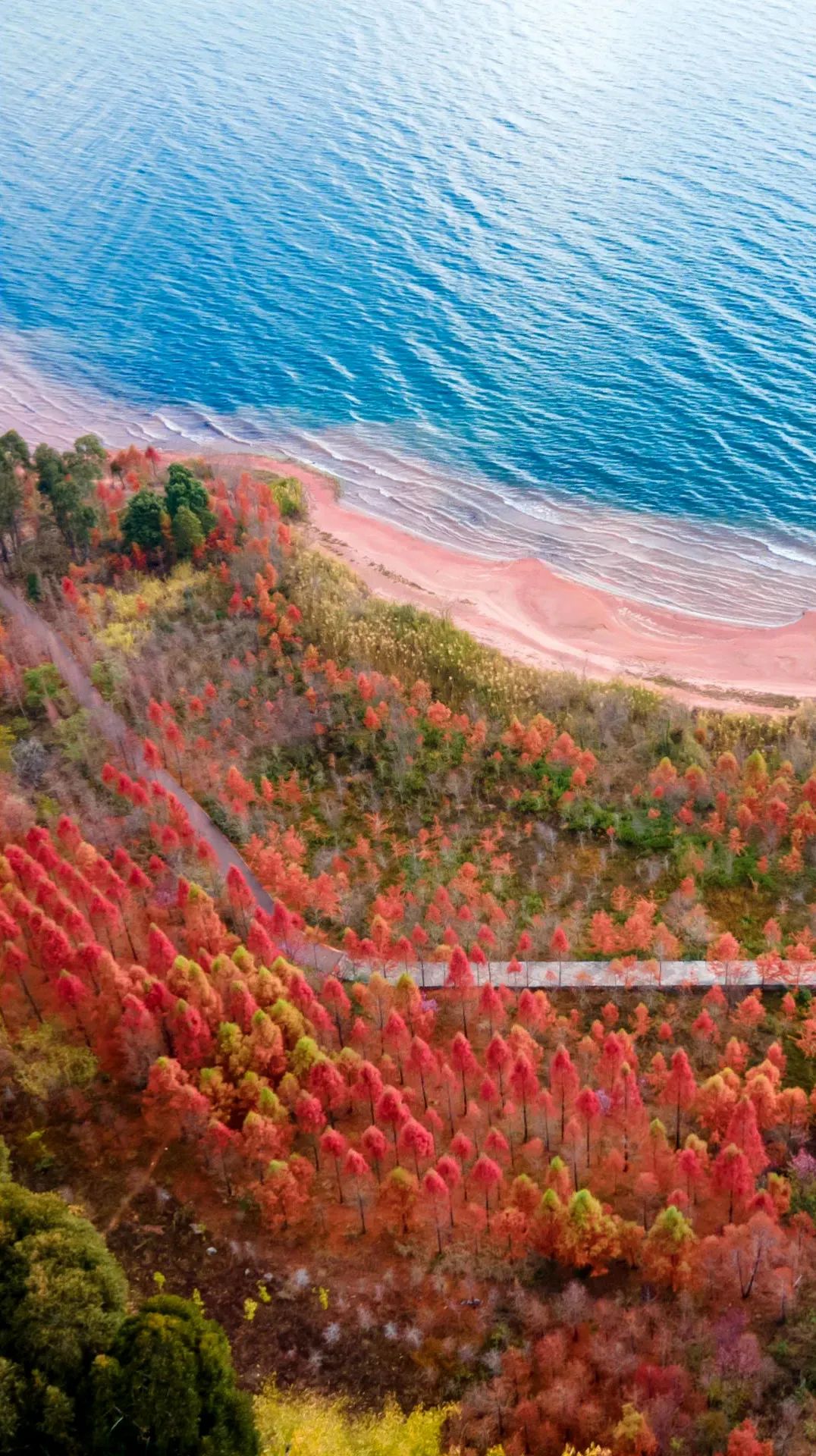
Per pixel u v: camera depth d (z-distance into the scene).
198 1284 77.69
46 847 103.75
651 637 153.00
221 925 98.12
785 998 94.94
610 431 193.88
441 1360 73.50
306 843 113.75
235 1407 63.75
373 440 196.75
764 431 190.38
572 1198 76.38
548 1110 84.12
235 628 139.38
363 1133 83.81
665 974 97.88
